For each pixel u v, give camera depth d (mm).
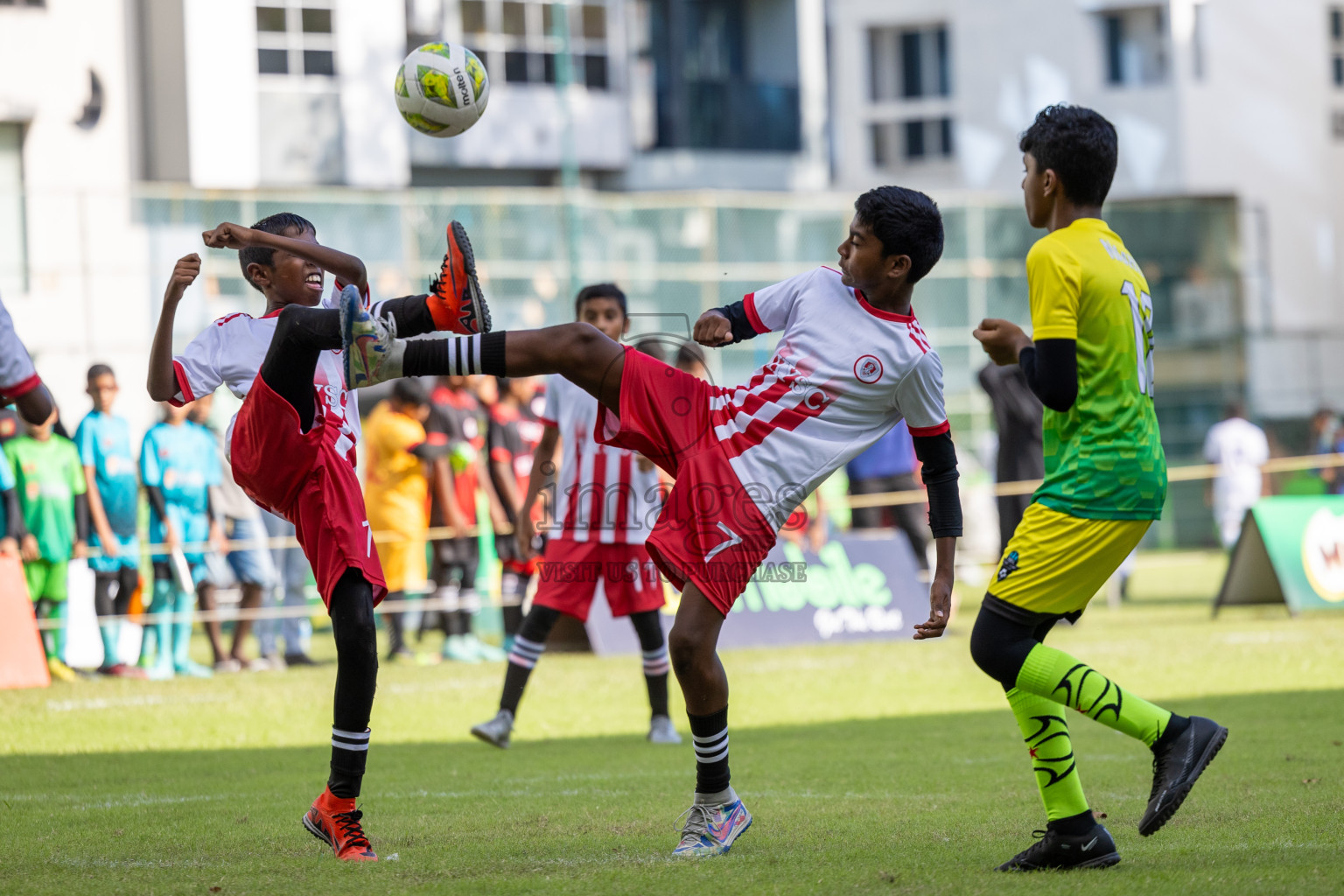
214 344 16641
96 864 15430
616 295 26422
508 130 95000
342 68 85750
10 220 63688
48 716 31516
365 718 15680
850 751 25766
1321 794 19359
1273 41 111688
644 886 13656
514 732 30016
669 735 28234
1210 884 13344
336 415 16203
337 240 69375
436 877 14406
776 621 46031
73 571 40562
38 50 77062
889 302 15594
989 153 115312
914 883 13711
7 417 39062
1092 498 14609
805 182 111000
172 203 66375
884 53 119500
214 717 31406
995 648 14805
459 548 44719
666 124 105438
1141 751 25219
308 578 53250
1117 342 14688
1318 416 74375
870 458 52500
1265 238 97562
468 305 15234
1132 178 111812
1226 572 50594
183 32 81312
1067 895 13031
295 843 16766
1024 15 113812
